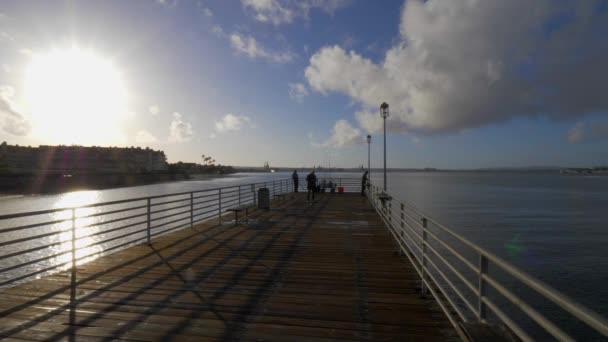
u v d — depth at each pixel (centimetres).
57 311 459
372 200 1688
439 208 6231
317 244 870
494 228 4119
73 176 10788
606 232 3969
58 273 624
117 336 393
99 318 439
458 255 395
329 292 537
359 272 639
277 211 1516
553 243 3366
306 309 472
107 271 634
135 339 386
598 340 1516
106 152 18862
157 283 573
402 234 779
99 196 7519
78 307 473
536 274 2384
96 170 16788
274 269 657
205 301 498
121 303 488
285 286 563
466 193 10306
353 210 1549
